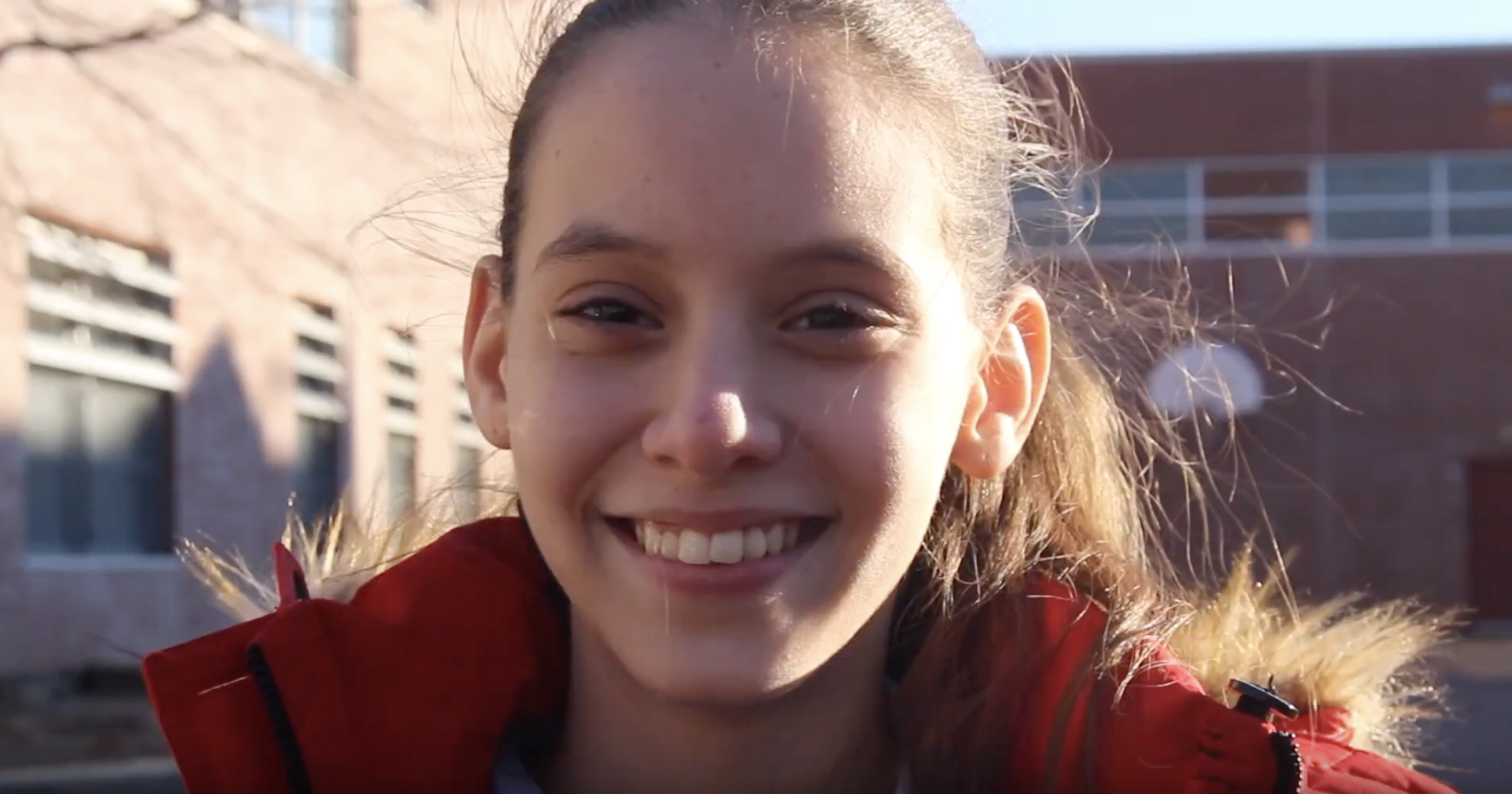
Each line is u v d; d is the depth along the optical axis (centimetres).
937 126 148
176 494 1096
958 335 148
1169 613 181
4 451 940
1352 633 192
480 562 176
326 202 1218
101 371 1034
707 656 135
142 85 1035
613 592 140
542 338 143
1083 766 167
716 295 134
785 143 135
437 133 1166
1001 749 172
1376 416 1839
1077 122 264
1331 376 1844
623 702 158
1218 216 1834
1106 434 190
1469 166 1844
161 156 1053
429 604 174
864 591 138
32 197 934
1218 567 237
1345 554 1822
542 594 178
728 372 133
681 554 136
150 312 1082
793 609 136
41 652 962
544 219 144
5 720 870
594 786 161
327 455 1273
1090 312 215
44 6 789
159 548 1093
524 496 146
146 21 858
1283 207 1850
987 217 159
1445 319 1839
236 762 167
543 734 178
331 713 167
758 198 134
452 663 172
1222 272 1394
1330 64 1841
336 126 1202
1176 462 222
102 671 1002
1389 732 217
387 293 848
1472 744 890
